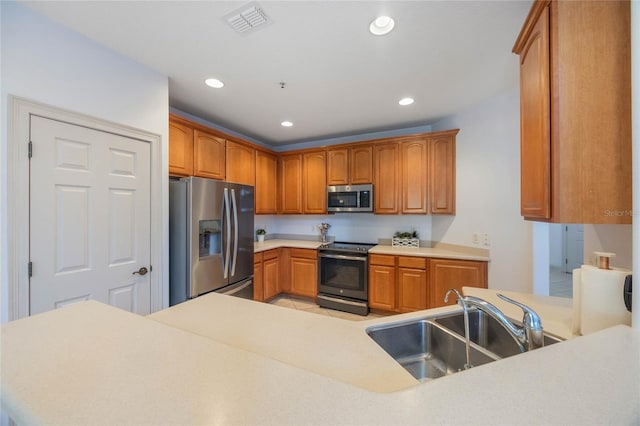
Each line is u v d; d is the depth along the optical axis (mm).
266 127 3477
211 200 2416
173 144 2439
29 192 1440
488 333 1258
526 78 1221
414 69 2039
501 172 2463
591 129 948
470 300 960
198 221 2281
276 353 828
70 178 1606
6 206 1358
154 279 2057
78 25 1552
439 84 2283
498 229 2496
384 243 3746
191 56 1864
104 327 718
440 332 1155
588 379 479
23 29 1411
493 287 2553
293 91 2414
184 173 2549
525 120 1232
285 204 4031
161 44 1730
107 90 1768
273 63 1955
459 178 2961
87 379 487
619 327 705
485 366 520
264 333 969
